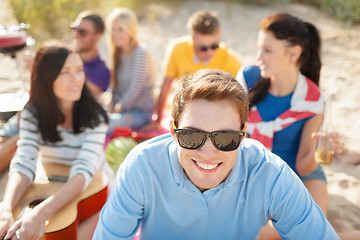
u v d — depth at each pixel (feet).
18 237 7.06
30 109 9.04
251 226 5.97
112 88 15.11
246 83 9.00
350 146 12.70
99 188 9.13
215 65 12.79
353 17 25.27
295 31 8.45
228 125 4.88
